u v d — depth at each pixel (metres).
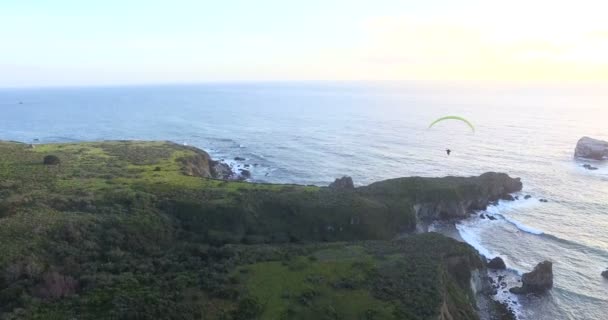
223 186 99.81
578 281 76.69
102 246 68.44
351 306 53.31
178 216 85.25
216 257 68.38
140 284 55.25
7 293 51.34
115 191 87.69
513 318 66.44
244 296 53.19
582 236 94.75
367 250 70.50
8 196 79.69
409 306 54.00
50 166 106.06
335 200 96.25
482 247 91.62
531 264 83.62
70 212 75.38
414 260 66.38
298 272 60.53
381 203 99.12
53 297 51.59
